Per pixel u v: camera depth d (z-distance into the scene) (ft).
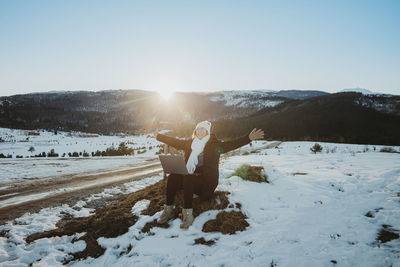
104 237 10.98
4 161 45.32
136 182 27.86
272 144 108.27
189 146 12.22
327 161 26.11
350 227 9.53
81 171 36.86
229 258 8.23
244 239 9.39
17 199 20.08
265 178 16.26
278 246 8.64
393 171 16.71
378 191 13.25
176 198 13.39
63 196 21.12
